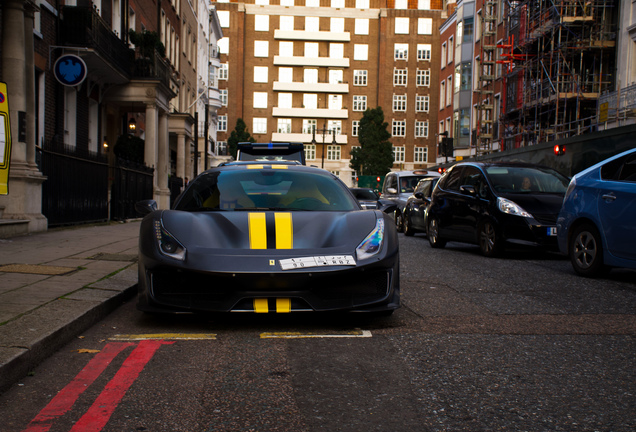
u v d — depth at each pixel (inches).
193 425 108.0
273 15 3051.2
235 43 2997.0
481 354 155.5
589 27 997.2
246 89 3046.3
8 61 433.1
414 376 136.9
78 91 693.9
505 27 1406.3
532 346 163.6
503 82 1407.5
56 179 511.8
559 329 183.9
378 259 178.9
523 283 278.1
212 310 171.0
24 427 106.4
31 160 455.5
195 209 211.5
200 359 149.6
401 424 108.9
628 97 858.8
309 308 173.2
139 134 1047.0
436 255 412.8
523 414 114.1
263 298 171.5
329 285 173.8
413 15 2997.0
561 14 991.6
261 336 172.9
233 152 2856.8
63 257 313.3
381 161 2578.7
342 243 181.5
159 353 154.9
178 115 1216.2
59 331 158.4
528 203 383.9
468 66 1721.2
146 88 805.9
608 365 146.4
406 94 2999.5
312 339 170.2
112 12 790.5
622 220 270.5
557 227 321.1
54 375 136.5
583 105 1017.5
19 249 343.9
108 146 885.2
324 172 247.3
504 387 129.6
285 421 109.9
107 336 172.6
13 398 121.3
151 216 198.4
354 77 3048.7
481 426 108.2
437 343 166.6
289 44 3053.6
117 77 752.3
